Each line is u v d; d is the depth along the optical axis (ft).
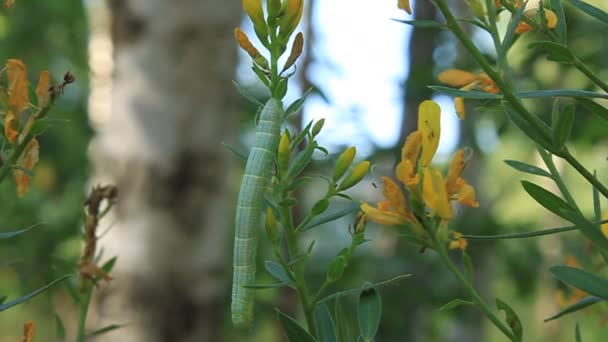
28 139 0.94
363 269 3.41
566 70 2.55
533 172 0.96
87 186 4.14
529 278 3.88
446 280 3.37
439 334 3.80
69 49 5.12
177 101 3.36
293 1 0.90
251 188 0.90
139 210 3.32
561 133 0.88
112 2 3.41
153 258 3.29
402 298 3.33
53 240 3.83
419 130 0.91
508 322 0.90
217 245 3.42
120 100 3.38
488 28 0.94
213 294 3.39
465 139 3.54
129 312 3.24
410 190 0.91
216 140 3.42
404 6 0.95
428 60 3.53
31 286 1.27
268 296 3.70
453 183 0.93
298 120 2.95
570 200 0.95
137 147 3.34
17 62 0.94
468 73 0.99
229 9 3.41
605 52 2.55
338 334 0.92
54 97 0.94
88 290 1.07
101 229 3.31
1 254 2.76
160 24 3.36
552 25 0.93
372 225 3.35
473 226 3.61
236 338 3.60
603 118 0.88
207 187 3.39
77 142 4.58
